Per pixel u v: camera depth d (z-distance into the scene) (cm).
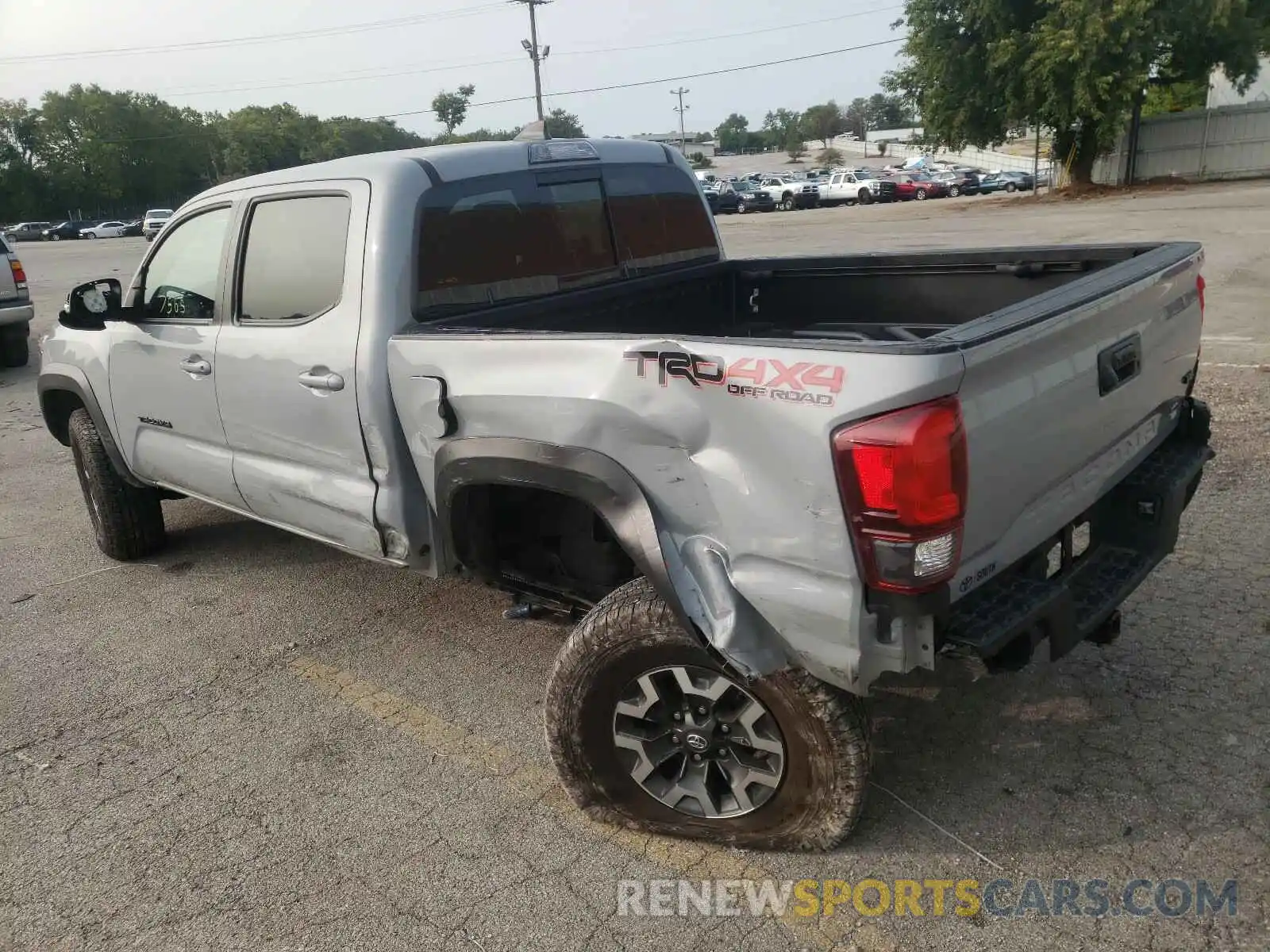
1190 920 239
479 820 297
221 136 8444
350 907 265
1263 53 3131
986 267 390
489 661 397
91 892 277
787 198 4466
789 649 236
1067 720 322
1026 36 2995
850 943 241
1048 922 243
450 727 350
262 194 364
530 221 368
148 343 418
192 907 268
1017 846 269
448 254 336
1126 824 273
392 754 335
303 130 8625
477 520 315
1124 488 293
